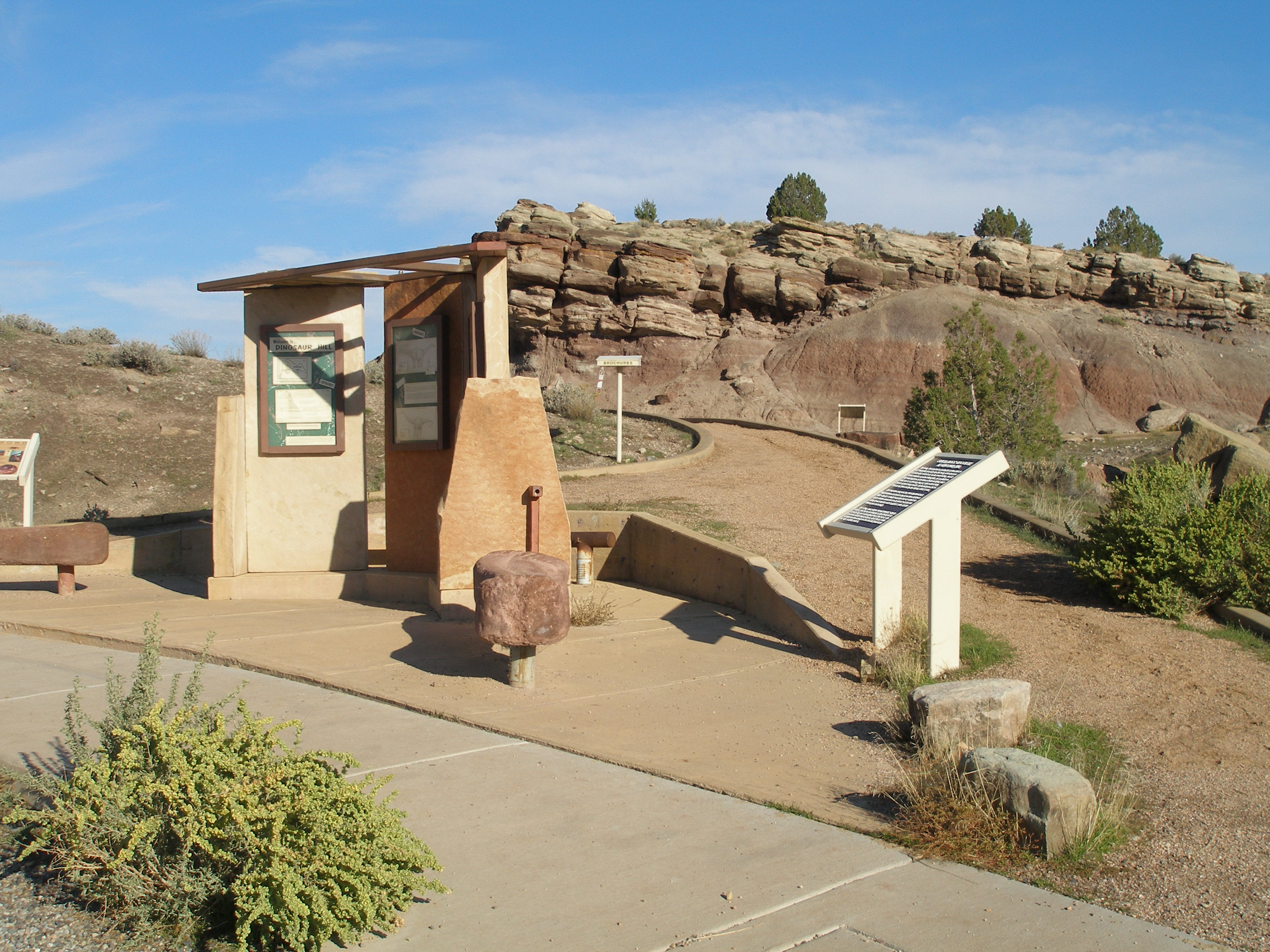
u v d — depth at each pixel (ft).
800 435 88.94
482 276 31.86
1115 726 21.43
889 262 210.18
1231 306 212.84
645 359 187.32
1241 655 26.71
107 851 12.92
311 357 36.94
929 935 12.13
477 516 31.17
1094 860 14.57
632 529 40.57
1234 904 13.21
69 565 36.99
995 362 74.43
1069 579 35.70
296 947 11.66
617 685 24.32
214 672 24.70
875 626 27.61
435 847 14.53
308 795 12.37
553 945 11.86
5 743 18.60
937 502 24.68
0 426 87.10
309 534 37.17
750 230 219.61
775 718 21.84
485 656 26.58
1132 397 186.70
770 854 14.47
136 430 91.25
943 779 16.28
